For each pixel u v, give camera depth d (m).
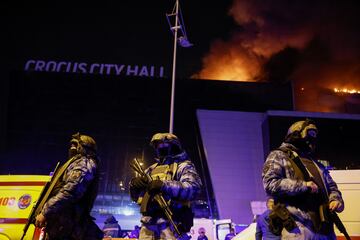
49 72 57.06
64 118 55.41
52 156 53.94
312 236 3.47
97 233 4.67
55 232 4.25
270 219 3.64
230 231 15.32
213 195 46.50
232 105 56.12
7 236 6.73
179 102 55.94
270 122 47.31
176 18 23.86
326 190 3.84
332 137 45.28
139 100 56.06
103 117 55.44
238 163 48.44
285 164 3.83
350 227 6.20
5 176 7.28
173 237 4.10
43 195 4.49
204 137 50.44
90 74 57.25
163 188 4.12
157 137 4.67
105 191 50.69
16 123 54.81
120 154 53.50
